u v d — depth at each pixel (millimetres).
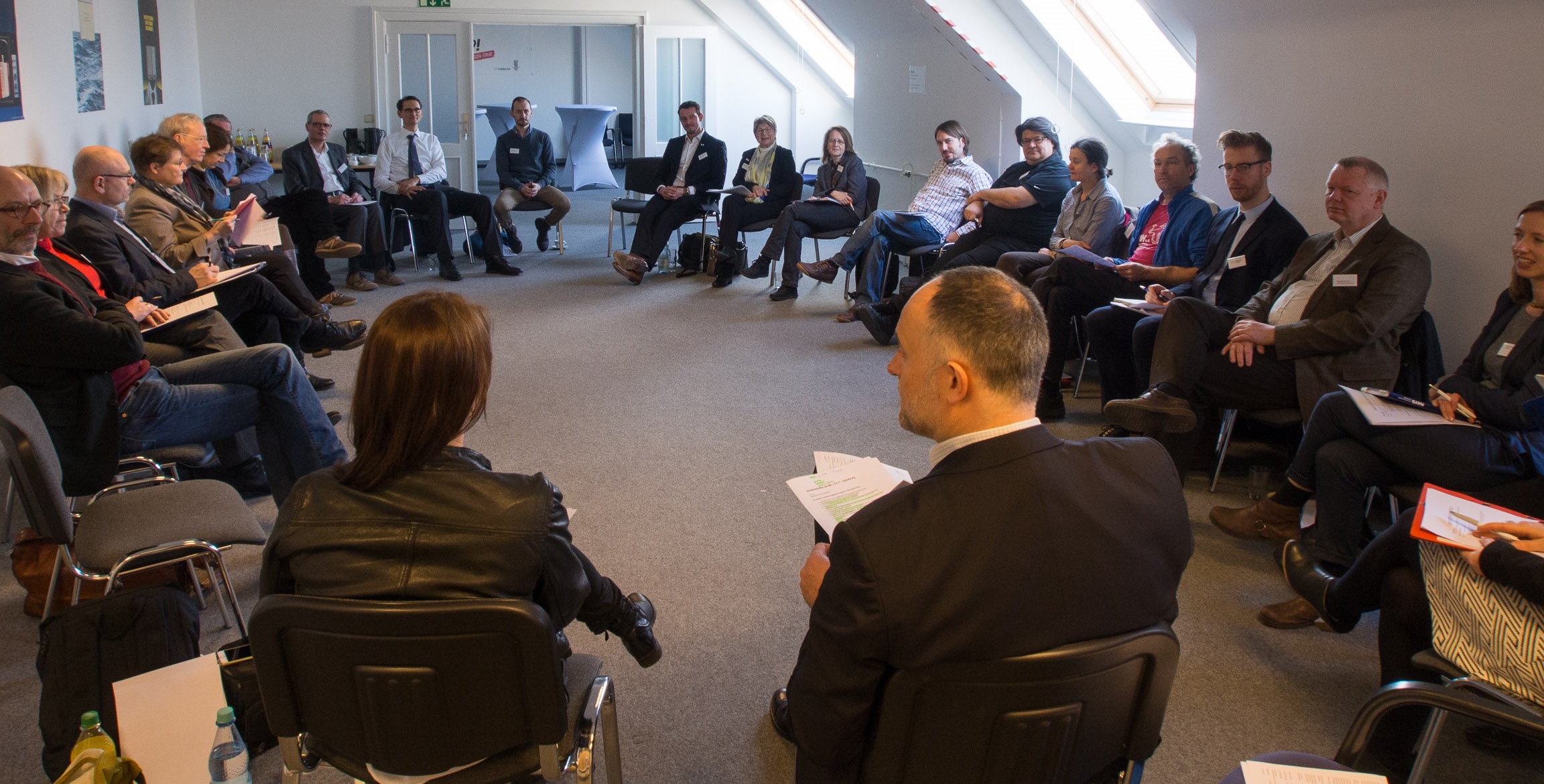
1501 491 2475
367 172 8859
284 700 1358
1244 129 4391
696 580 2773
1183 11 4613
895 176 8289
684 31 9867
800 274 6852
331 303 6199
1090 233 4723
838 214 6496
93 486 2570
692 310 6086
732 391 4492
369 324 5867
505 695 1352
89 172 3420
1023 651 1169
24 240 2529
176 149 4320
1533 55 2979
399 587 1318
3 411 1978
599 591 1652
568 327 5637
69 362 2469
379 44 9094
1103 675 1200
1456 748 2010
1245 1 4156
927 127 7523
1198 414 3258
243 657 1879
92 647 1950
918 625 1158
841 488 1857
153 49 7043
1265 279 3602
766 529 3096
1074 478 1228
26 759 2023
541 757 1412
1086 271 4086
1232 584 2754
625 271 6812
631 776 1990
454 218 9461
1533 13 2963
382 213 7016
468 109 9359
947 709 1190
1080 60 5652
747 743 2098
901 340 1317
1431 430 2506
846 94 10266
